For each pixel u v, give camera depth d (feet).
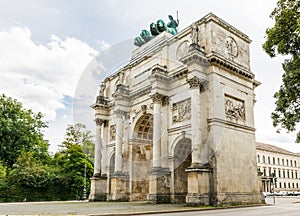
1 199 204.54
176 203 125.70
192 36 126.72
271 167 384.68
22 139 246.06
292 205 126.41
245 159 134.62
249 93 145.59
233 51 142.51
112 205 118.21
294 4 61.77
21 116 250.78
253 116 145.69
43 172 219.00
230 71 135.44
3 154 241.76
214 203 114.62
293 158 429.38
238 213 79.51
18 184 211.61
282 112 73.26
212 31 132.77
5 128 234.58
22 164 217.77
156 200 125.18
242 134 136.46
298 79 66.33
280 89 72.59
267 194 287.07
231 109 133.80
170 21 160.15
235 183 125.49
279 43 64.54
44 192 217.77
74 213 82.38
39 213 84.33
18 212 89.71
